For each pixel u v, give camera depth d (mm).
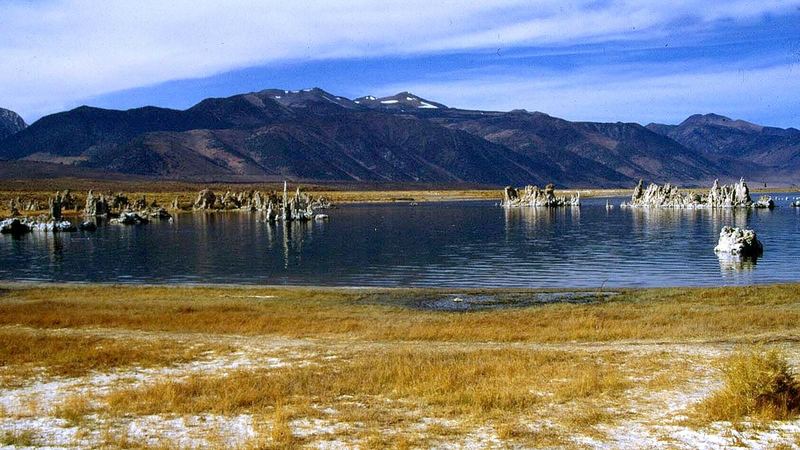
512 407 18891
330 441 16234
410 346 29172
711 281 58031
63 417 18453
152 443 16156
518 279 62312
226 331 33500
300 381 22250
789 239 95625
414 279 63250
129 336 32031
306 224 152000
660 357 25047
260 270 71375
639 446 15539
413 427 17281
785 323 32500
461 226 141000
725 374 20516
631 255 80812
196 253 89438
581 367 23562
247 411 19047
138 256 85812
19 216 164500
